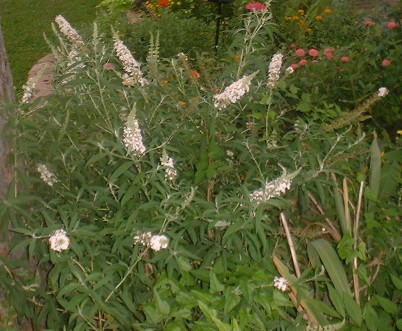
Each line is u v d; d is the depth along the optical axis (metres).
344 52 5.73
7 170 2.92
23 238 2.90
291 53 6.27
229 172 3.21
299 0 7.37
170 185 2.93
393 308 2.95
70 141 3.11
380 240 3.20
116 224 2.83
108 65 3.67
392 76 5.46
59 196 2.99
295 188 3.07
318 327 2.76
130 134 2.80
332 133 3.88
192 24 7.55
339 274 2.93
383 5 7.32
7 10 12.51
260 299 2.74
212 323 2.66
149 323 2.74
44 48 10.33
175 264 2.72
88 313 2.75
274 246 3.09
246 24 3.98
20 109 2.98
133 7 10.20
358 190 3.43
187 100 3.54
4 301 2.93
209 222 2.79
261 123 3.58
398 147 3.96
